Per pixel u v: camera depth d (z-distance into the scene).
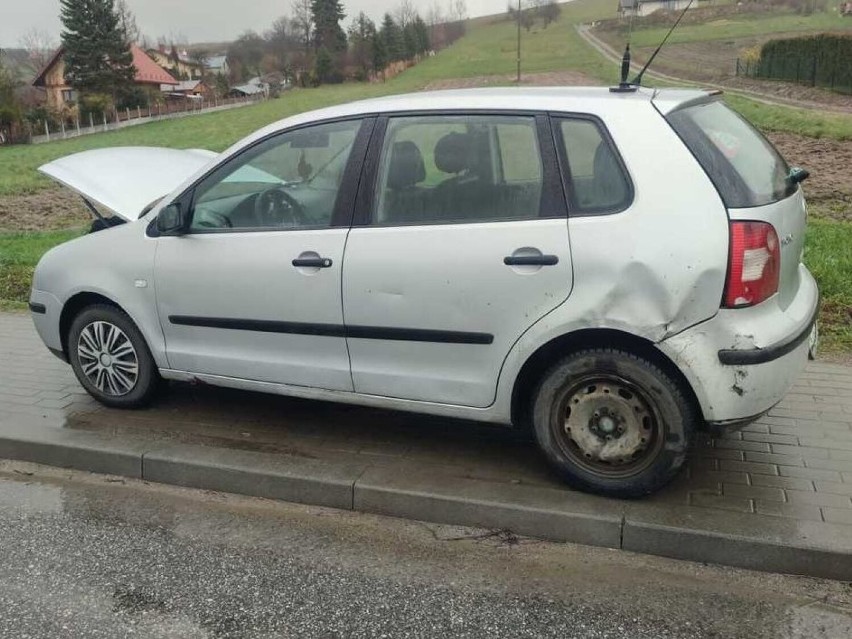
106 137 44.59
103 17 61.38
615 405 3.68
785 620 3.08
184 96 69.06
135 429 4.71
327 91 62.97
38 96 67.31
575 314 3.55
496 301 3.68
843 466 4.02
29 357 6.14
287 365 4.27
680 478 3.94
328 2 81.31
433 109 3.93
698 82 37.50
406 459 4.25
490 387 3.82
